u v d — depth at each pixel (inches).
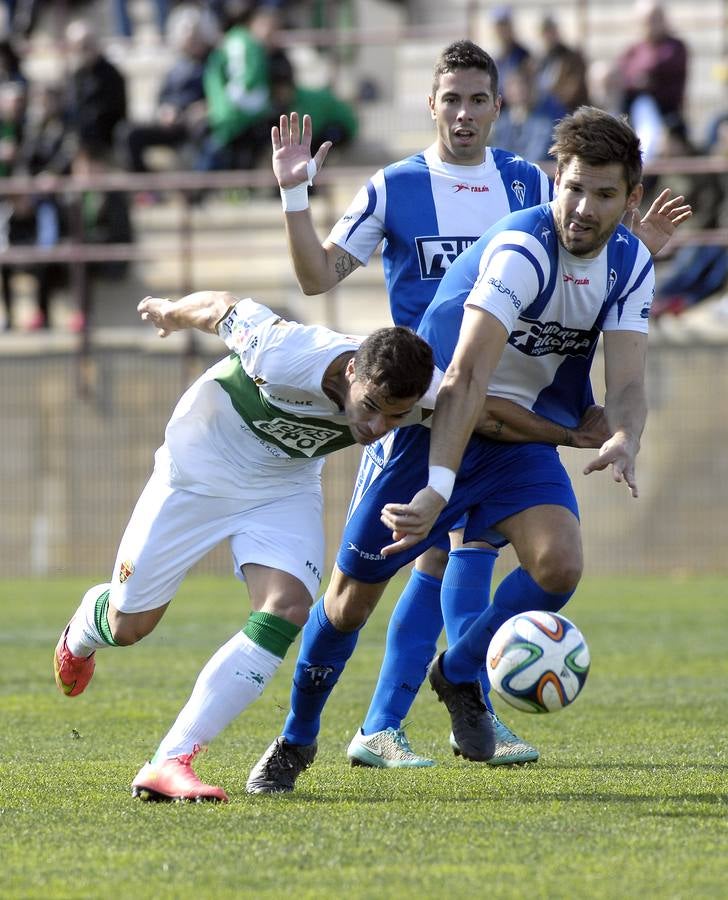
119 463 1939.0
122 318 2188.7
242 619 1401.3
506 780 627.5
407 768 673.6
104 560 1940.2
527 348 611.5
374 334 533.6
